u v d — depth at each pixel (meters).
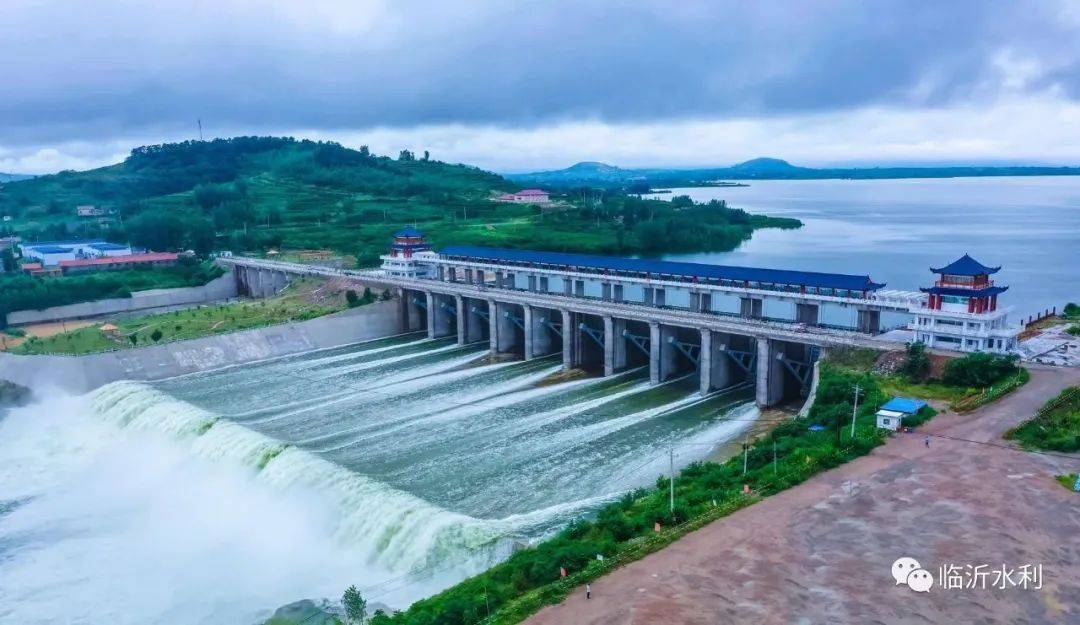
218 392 152.12
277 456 110.38
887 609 58.41
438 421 126.94
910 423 92.06
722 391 135.88
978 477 78.38
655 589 62.41
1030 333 128.75
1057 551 64.94
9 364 163.12
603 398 135.75
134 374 164.25
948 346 112.94
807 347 128.88
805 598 60.19
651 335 141.88
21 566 91.50
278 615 76.38
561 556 67.94
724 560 66.12
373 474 104.94
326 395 146.50
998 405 96.31
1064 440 83.88
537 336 170.00
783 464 84.19
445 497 97.00
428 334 198.38
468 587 68.50
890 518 71.38
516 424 123.75
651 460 106.00
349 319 196.00
